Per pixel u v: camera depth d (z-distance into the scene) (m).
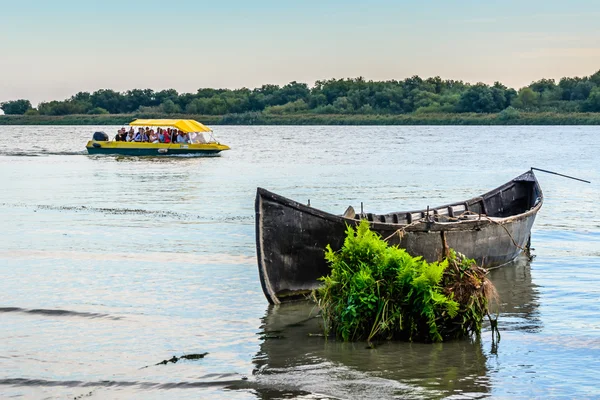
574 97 186.25
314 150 77.19
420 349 12.96
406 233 16.39
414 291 13.23
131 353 12.91
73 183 42.25
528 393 11.05
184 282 17.83
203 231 25.00
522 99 182.38
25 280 18.03
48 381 11.63
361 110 199.50
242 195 36.03
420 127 170.62
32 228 25.75
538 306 15.73
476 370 11.97
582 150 73.81
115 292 16.92
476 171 49.97
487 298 13.59
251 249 21.83
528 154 67.88
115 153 65.00
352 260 13.64
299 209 15.63
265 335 13.84
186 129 63.84
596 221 27.59
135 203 33.00
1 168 53.44
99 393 11.20
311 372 11.93
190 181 43.38
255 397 10.99
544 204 32.62
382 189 38.53
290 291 15.88
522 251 21.23
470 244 18.06
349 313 13.25
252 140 103.81
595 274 18.77
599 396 10.93
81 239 23.50
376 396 10.95
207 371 12.03
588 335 13.71
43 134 137.50
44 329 14.26
